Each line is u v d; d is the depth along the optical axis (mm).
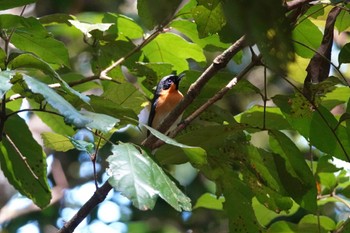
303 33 7145
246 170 6891
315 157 12258
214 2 5879
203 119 7109
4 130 7035
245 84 6691
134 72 7996
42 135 7023
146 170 5266
